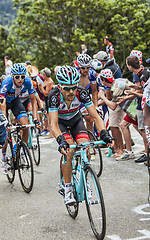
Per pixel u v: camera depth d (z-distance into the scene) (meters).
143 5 18.92
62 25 21.03
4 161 5.05
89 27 20.39
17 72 4.59
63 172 3.46
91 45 19.45
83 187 3.29
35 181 5.10
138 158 5.96
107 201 4.06
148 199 3.88
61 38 21.50
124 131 5.93
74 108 3.54
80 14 19.94
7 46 23.69
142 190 4.41
